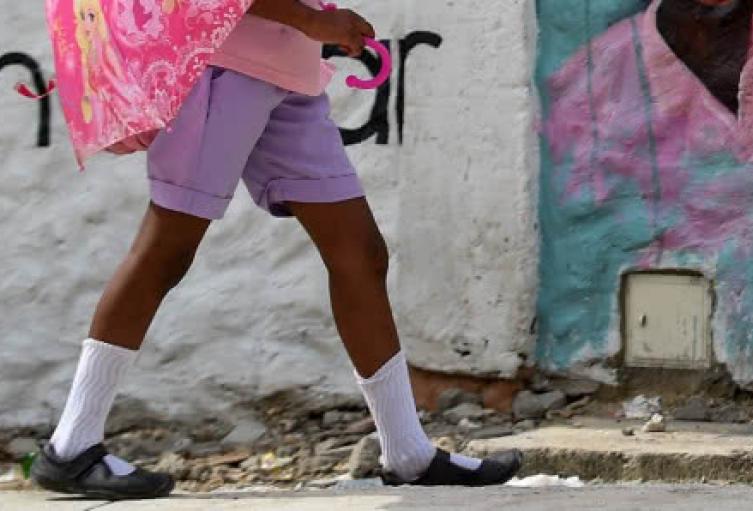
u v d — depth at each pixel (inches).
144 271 344.2
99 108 335.9
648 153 474.0
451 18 484.4
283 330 500.1
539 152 481.4
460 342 485.1
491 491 350.9
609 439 439.2
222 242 502.9
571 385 484.1
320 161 350.9
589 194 479.2
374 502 338.3
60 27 343.6
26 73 515.5
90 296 512.4
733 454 411.2
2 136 516.1
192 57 324.2
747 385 466.9
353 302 358.0
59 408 514.0
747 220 465.7
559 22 479.5
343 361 497.4
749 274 465.7
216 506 339.0
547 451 427.2
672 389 475.5
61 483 349.1
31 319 515.5
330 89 495.5
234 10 322.7
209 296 502.9
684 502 329.4
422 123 487.8
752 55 463.2
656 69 472.4
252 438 493.0
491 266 481.7
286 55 339.9
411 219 488.7
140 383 507.2
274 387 500.1
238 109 337.7
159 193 341.1
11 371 515.8
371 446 442.9
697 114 470.0
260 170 354.9
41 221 514.9
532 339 482.3
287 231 499.2
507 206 479.5
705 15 466.9
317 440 486.3
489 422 478.9
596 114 478.0
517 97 478.0
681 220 472.4
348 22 335.3
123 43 328.5
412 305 489.7
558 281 481.7
